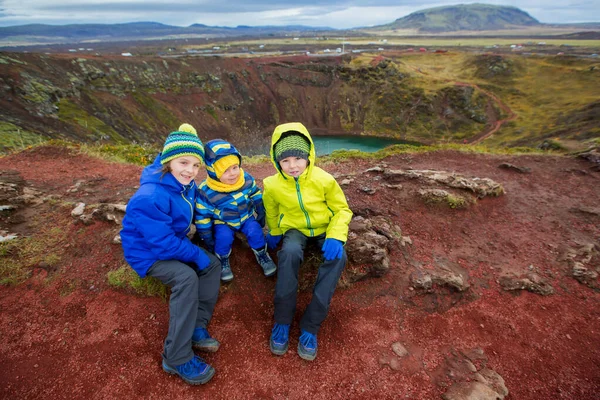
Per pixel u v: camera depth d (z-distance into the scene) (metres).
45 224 4.32
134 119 66.81
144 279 3.33
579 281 3.92
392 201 5.17
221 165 3.04
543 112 66.88
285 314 2.90
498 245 4.54
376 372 2.79
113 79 71.25
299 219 3.22
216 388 2.60
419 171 5.97
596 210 5.38
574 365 2.97
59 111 54.28
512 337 3.23
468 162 8.05
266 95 91.00
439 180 5.52
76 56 69.81
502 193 5.83
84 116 56.53
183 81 82.44
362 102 89.12
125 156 8.51
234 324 3.16
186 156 2.74
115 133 56.75
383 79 91.94
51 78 59.84
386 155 8.56
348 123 84.88
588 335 3.27
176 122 73.75
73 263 3.66
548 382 2.81
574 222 5.15
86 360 2.75
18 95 51.09
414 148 9.12
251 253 3.80
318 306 2.81
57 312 3.15
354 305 3.41
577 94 69.75
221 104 84.69
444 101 79.69
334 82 95.62
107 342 2.89
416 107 80.00
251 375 2.71
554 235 4.80
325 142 72.06
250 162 8.85
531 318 3.45
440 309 3.47
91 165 7.27
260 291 3.49
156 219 2.70
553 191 6.31
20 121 43.72
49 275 3.52
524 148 9.81
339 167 7.78
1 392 2.50
